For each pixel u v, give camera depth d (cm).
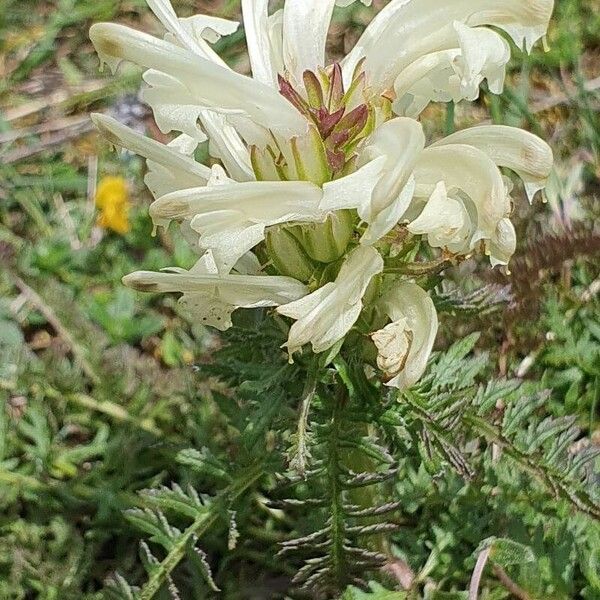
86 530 24
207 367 18
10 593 22
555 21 32
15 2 37
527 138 15
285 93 15
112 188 29
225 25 17
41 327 28
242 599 22
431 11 15
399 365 15
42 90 34
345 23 34
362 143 15
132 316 27
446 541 20
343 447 16
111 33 15
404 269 15
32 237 30
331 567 18
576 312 24
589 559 19
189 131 15
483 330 23
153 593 19
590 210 25
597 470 20
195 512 19
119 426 24
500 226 15
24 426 24
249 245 15
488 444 20
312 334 15
